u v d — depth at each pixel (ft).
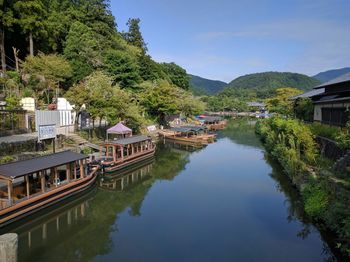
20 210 53.11
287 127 102.63
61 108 124.36
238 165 110.73
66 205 65.98
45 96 136.56
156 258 44.50
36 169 58.49
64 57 163.94
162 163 116.26
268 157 124.67
